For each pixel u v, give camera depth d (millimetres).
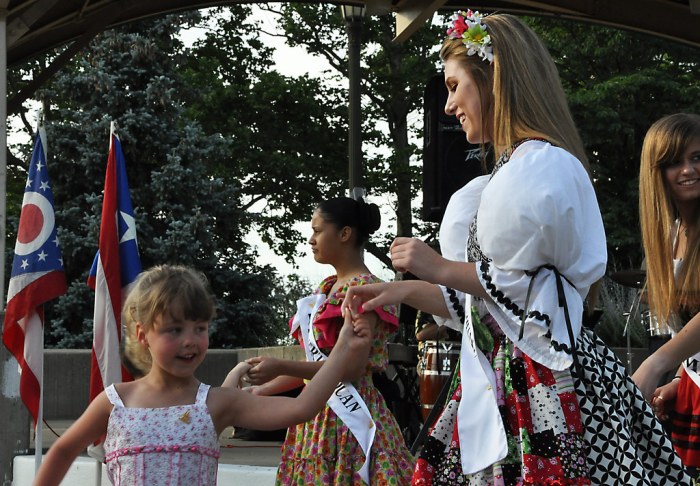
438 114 6715
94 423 2701
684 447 2926
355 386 3322
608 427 2217
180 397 2686
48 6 7281
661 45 19344
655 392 2998
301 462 3324
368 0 8133
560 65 20531
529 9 8984
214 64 24359
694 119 2895
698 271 2850
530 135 2389
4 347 5777
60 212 16031
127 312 2672
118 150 4945
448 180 6699
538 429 2213
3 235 5973
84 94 16641
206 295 2637
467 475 2305
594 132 18484
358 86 9039
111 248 4812
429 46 25141
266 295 17188
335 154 24578
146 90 16469
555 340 2201
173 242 15867
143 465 2607
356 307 2535
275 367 3213
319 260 3605
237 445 7148
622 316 10445
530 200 2213
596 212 2340
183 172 16266
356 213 3598
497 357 2301
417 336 6145
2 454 5762
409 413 6059
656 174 2922
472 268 2283
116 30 16641
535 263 2234
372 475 3256
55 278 5148
